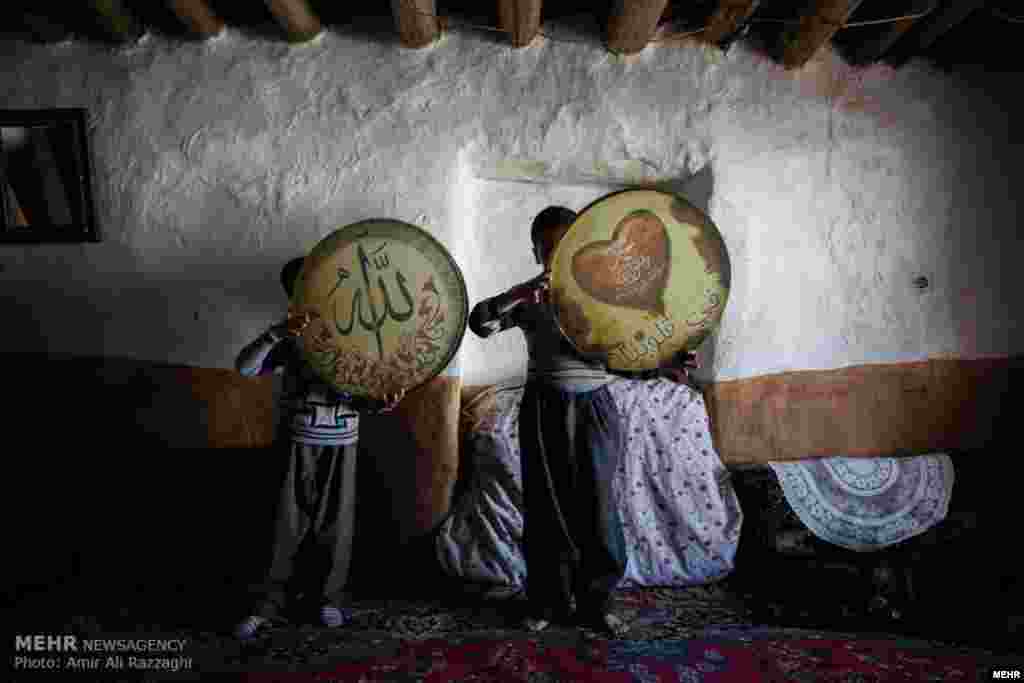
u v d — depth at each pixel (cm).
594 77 450
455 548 419
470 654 335
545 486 364
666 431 434
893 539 412
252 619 360
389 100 449
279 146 450
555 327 367
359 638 356
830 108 457
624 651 340
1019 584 389
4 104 453
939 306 464
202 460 452
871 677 315
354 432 378
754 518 428
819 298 460
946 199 464
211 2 435
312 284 371
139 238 452
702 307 363
